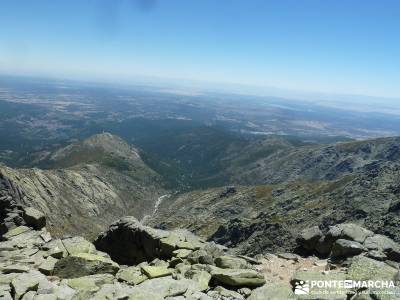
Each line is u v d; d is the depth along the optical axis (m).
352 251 29.42
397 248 30.12
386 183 123.19
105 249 37.38
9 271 25.50
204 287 22.92
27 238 35.28
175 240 33.19
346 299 19.89
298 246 34.09
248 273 24.02
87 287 23.38
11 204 40.28
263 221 131.88
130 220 36.88
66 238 34.41
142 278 24.77
